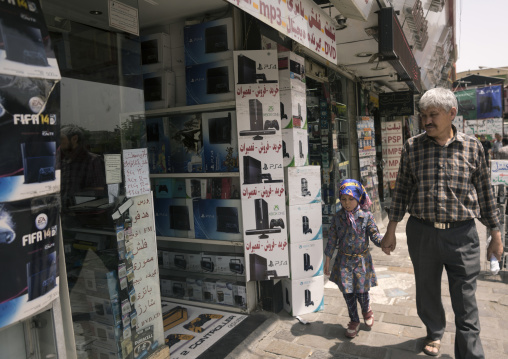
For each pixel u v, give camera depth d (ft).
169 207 13.35
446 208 8.59
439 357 9.66
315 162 20.97
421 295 9.66
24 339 5.37
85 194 7.27
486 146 57.11
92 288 7.41
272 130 11.89
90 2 7.37
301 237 12.37
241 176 11.89
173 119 13.04
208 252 13.29
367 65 21.57
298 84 12.71
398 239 22.27
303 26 10.64
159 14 12.39
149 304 8.70
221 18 12.03
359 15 12.97
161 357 8.91
